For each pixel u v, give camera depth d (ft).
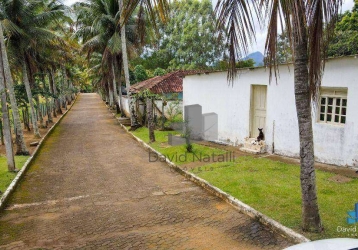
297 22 11.48
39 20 51.93
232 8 13.69
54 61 82.84
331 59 26.08
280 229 16.15
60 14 54.39
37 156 40.16
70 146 46.85
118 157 38.17
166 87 73.36
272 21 12.12
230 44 14.20
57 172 31.68
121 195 23.94
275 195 21.03
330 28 12.67
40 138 53.83
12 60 53.98
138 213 20.08
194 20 111.86
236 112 37.96
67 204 22.30
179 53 115.24
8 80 38.60
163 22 14.60
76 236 16.99
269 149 33.58
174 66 120.67
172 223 18.26
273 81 32.17
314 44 12.68
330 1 11.92
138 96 63.72
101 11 71.87
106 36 73.61
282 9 11.81
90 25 78.84
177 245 15.46
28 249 15.61
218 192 22.61
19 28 48.70
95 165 34.30
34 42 52.44
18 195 24.61
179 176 28.84
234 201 20.42
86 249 15.42
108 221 18.95
